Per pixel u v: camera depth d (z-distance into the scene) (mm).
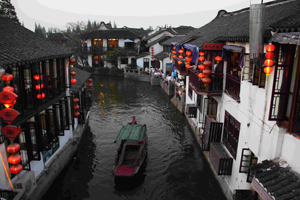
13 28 12727
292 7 9914
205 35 18203
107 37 50688
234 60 12156
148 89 37281
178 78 30953
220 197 11914
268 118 7469
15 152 8398
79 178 13531
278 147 7680
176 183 13156
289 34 6285
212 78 12953
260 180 7219
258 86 8461
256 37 7758
